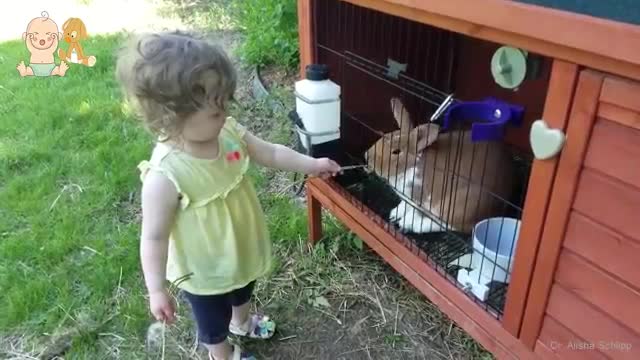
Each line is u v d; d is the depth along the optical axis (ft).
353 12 5.22
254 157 4.30
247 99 9.64
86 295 5.57
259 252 4.32
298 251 6.18
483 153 5.05
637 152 2.60
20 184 7.35
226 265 4.10
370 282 5.79
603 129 2.72
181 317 5.35
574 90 2.78
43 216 6.73
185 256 4.02
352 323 5.34
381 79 5.45
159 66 3.23
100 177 7.55
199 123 3.43
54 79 10.89
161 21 14.38
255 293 5.65
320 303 5.55
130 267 5.89
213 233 3.94
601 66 2.60
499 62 3.29
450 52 6.21
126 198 7.20
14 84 10.62
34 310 5.37
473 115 4.63
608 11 2.45
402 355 5.00
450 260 4.57
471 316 4.09
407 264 4.67
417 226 4.97
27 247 6.14
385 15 5.43
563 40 2.64
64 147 8.36
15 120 9.08
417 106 6.06
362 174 5.69
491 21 2.99
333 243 6.21
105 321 5.27
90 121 9.06
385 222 5.00
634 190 2.67
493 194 4.86
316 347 5.10
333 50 5.27
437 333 5.19
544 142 2.99
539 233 3.26
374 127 5.84
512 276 3.60
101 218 6.77
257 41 10.68
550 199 3.12
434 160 4.99
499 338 3.85
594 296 3.04
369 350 5.06
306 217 6.65
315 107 4.87
